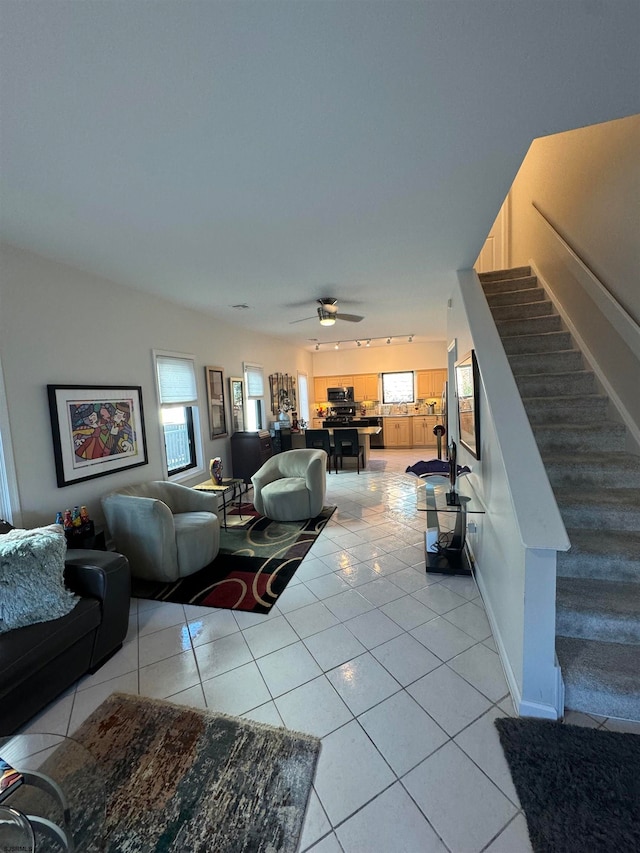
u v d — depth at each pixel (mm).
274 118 1411
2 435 2305
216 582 2922
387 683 1856
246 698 1794
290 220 2273
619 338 2652
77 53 1093
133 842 1220
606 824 1219
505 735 1546
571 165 3297
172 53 1108
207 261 2895
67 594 1936
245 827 1258
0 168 1641
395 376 9461
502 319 3760
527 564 1570
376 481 6098
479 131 1529
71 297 2840
